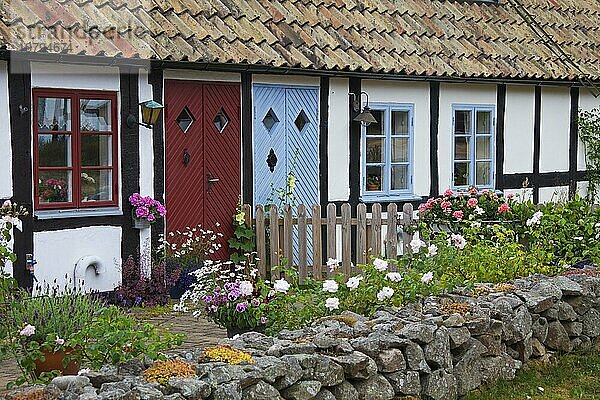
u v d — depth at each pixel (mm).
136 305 11672
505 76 15719
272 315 8789
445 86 15609
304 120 14008
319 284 8906
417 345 7434
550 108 17328
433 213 13281
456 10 16438
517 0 17781
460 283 8938
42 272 11078
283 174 13805
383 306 8352
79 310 7805
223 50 12539
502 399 7875
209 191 12914
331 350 7020
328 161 14258
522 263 10094
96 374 5891
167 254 12273
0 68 10688
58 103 11297
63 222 11289
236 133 13195
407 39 15070
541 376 8547
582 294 9320
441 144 15641
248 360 6473
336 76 13930
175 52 11969
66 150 11398
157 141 12258
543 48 16922
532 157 17094
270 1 14086
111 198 11875
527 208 12609
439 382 7527
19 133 10867
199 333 10164
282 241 13203
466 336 7918
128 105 11898
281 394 6484
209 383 5988
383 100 14805
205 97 12812
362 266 9180
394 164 15055
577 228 11453
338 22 14508
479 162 16266
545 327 8938
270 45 13203
